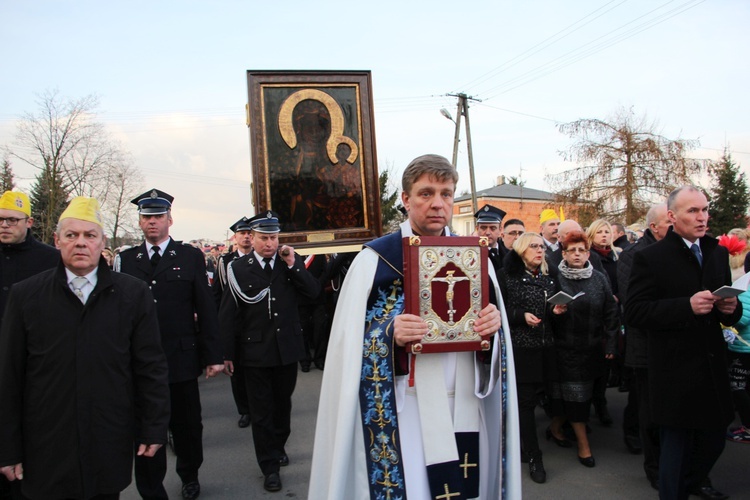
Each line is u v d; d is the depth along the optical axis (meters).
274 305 4.54
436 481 2.03
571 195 23.72
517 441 2.14
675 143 22.66
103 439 2.60
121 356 2.71
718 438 3.34
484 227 6.05
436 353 2.10
